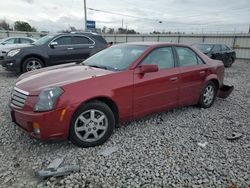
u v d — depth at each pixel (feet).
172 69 14.29
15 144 11.44
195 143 12.05
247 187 8.75
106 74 11.64
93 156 10.57
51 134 10.09
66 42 30.50
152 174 9.36
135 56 13.14
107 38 121.49
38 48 28.81
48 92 10.01
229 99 20.97
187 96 15.53
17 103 10.82
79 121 10.82
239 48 82.43
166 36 102.99
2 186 8.55
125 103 12.05
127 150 11.14
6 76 29.53
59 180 8.89
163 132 13.23
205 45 47.80
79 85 10.61
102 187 8.58
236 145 11.98
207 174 9.46
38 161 10.10
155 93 13.29
